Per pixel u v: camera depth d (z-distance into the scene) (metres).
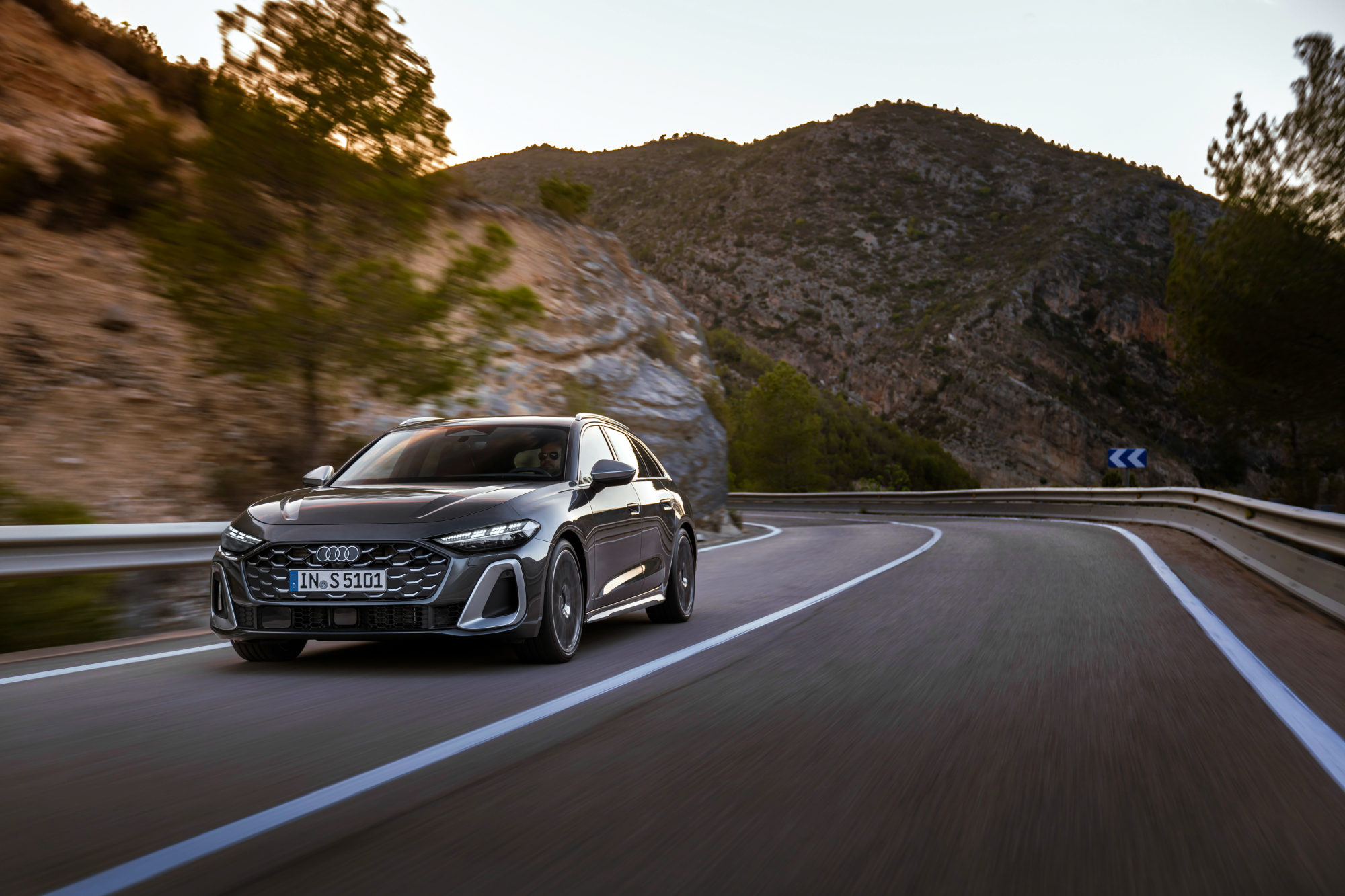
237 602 5.58
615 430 7.91
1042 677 5.52
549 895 2.53
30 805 3.22
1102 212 166.38
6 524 7.81
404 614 5.43
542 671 5.72
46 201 13.60
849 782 3.56
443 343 11.83
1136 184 171.88
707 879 2.66
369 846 2.86
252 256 10.62
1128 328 148.75
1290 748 4.09
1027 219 184.00
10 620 6.89
